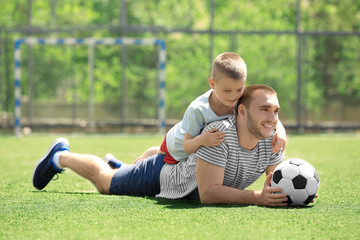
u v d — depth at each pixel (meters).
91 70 27.94
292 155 16.88
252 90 6.44
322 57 30.62
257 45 29.91
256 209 6.48
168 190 7.48
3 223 5.83
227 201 6.67
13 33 30.00
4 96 29.08
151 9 30.23
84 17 29.77
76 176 10.64
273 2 31.39
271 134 6.87
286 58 30.08
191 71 30.27
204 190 6.68
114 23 29.78
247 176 6.89
